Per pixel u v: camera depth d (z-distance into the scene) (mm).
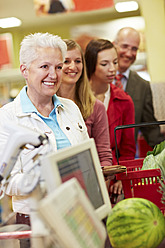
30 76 1930
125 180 1605
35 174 1018
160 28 4891
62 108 2092
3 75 4934
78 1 4492
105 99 3375
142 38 4402
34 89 1956
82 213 908
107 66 3391
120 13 4980
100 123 2715
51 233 894
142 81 4188
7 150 1222
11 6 5406
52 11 4543
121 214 1157
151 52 4914
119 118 3350
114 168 1551
